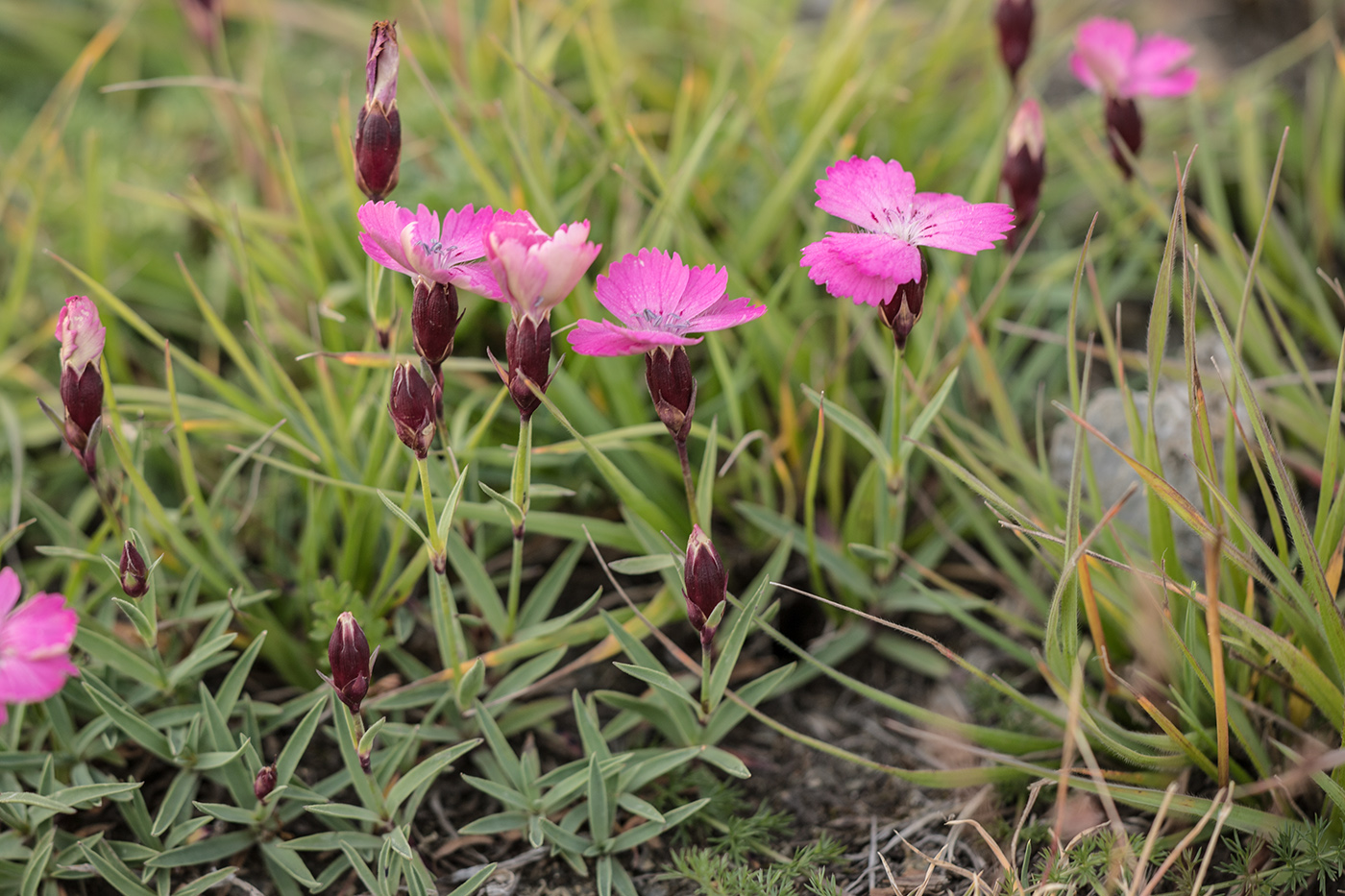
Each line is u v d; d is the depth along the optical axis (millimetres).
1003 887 383
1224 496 376
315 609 406
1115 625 407
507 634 407
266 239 458
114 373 455
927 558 432
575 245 357
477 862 397
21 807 387
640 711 402
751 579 435
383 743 408
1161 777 391
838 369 438
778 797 407
